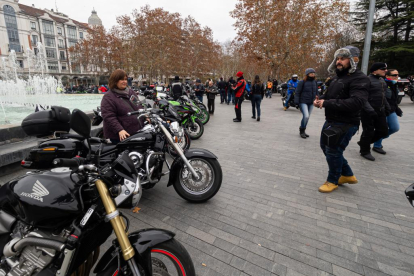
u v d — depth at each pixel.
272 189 3.90
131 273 1.55
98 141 2.24
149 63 46.34
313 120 10.44
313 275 2.23
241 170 4.69
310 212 3.24
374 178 4.29
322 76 44.25
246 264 2.36
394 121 5.33
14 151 4.22
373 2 9.11
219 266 2.34
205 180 3.52
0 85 15.57
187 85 13.62
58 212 1.50
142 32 46.47
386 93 5.22
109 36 55.81
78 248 1.56
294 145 6.44
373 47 35.97
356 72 3.31
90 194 1.62
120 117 3.62
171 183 3.40
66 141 1.99
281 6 30.31
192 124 6.89
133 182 1.80
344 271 2.27
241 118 10.76
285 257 2.45
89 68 71.38
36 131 1.95
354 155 5.54
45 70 64.44
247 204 3.45
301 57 33.56
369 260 2.40
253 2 31.02
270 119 10.72
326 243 2.64
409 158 5.33
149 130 3.25
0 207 1.81
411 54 32.44
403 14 33.00
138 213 3.24
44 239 1.51
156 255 2.29
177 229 2.90
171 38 47.25
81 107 11.22
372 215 3.16
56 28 68.62
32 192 1.54
